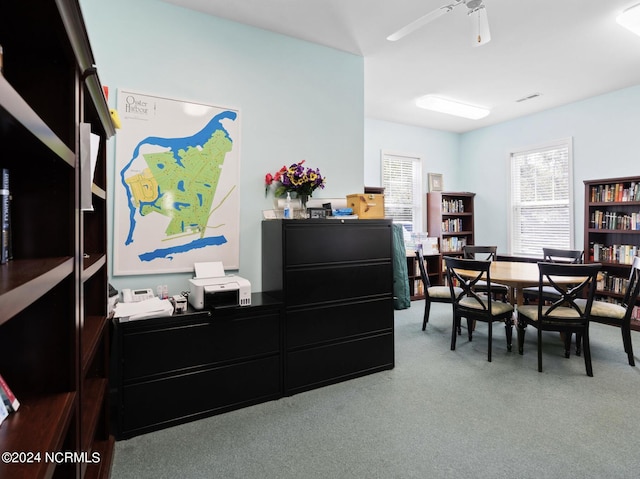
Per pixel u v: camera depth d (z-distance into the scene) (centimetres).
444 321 436
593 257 447
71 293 100
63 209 101
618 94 443
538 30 306
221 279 247
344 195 338
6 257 89
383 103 489
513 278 322
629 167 433
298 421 217
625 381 266
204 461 181
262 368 241
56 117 101
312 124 321
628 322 296
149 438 201
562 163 504
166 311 211
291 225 252
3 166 97
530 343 356
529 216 548
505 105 497
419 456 183
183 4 263
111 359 216
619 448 187
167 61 260
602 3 270
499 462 177
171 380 213
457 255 609
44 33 92
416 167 605
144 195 251
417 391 254
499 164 585
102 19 240
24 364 97
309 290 258
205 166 271
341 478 168
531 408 229
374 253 285
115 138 243
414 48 337
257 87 295
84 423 134
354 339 276
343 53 340
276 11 275
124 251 246
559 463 176
